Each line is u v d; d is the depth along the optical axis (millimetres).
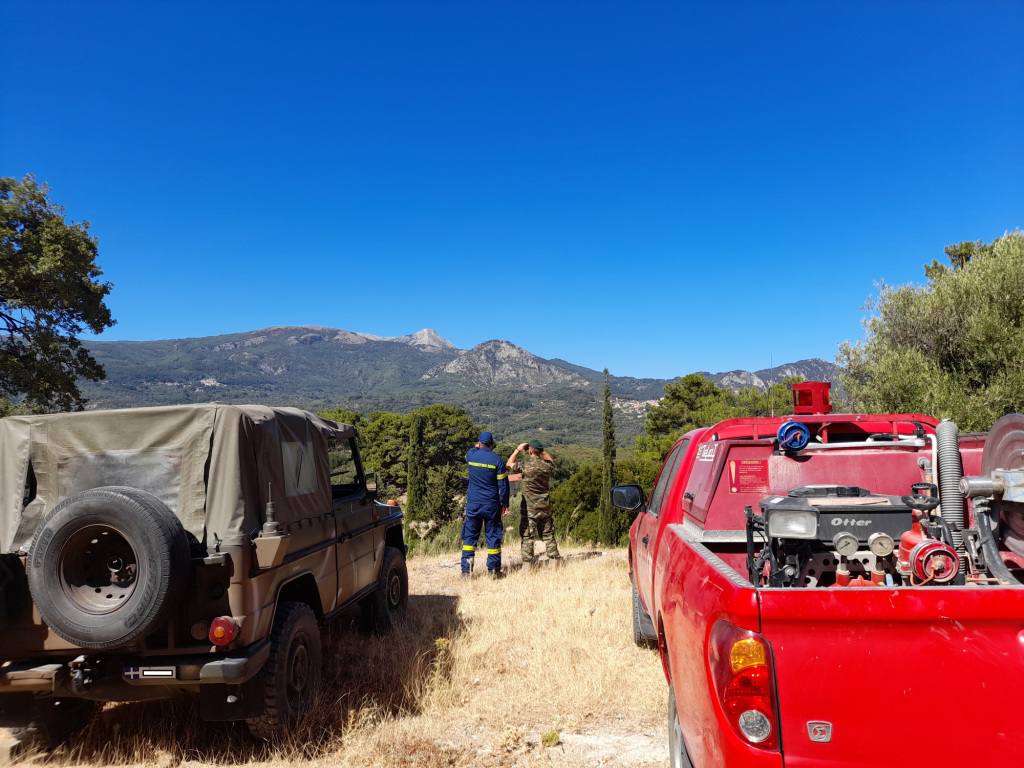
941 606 2088
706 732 2416
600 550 13641
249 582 4258
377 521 7117
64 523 3945
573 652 6305
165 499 4445
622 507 6016
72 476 4578
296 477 5293
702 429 4863
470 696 5477
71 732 4844
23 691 4168
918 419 4141
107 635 3871
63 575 3980
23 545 4469
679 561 3293
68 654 4215
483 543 14938
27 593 4207
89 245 27203
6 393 26250
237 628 4121
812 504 2916
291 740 4559
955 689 2082
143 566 3900
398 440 73062
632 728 4758
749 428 4305
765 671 2135
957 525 2857
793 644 2148
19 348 26531
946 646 2094
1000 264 10281
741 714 2146
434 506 28672
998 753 2064
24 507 4555
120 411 4629
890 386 10297
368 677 5848
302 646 4938
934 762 2074
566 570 10562
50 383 26781
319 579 5477
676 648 3078
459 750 4516
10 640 4184
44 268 24641
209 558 4113
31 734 4789
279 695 4457
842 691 2111
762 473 4023
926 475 3869
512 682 5676
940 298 10617
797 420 4191
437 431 73375
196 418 4555
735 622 2225
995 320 9852
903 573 2592
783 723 2121
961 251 16547
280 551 4312
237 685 4375
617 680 5559
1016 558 3086
